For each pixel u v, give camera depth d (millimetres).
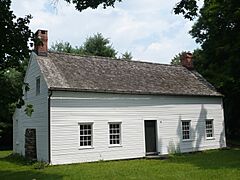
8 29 11883
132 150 23594
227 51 32594
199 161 20469
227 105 36625
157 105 25406
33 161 21844
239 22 31766
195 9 15586
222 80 33000
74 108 21484
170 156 24094
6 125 36344
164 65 30984
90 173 16516
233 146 31125
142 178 14594
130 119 23828
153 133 25141
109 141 22719
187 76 30750
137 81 25828
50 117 20594
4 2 11672
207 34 36594
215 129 29203
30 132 23297
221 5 31625
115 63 27562
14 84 12617
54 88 20641
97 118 22344
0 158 25750
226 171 15836
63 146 20812
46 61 23656
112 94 23188
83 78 23250
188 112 27312
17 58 12281
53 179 14891
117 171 16984
